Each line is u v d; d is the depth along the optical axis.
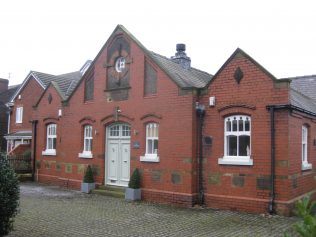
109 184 18.47
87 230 10.80
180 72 17.94
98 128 19.03
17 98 33.56
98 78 19.28
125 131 18.12
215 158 14.80
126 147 17.98
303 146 15.33
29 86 32.28
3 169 8.80
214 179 14.77
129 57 17.81
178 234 10.46
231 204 14.17
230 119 14.64
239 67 14.38
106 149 18.73
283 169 13.09
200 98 15.41
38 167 23.30
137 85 17.33
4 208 8.59
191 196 14.83
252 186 13.76
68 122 20.95
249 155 14.03
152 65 16.80
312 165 15.92
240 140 14.36
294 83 24.61
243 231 10.79
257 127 13.77
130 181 16.66
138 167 16.92
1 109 38.16
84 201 16.08
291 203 13.09
